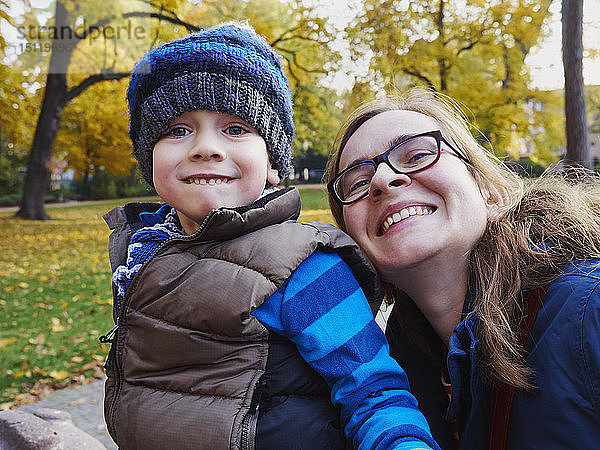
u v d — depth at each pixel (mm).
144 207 570
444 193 421
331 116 5281
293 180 5383
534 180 506
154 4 3215
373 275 435
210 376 377
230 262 397
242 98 449
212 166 445
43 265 3195
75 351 1782
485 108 4215
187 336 383
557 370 347
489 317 393
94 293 2568
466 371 420
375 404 355
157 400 383
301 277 397
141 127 484
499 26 4109
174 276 403
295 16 4352
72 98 4812
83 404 1381
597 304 344
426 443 328
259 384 378
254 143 463
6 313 2207
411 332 517
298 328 380
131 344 409
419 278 444
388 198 429
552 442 345
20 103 4570
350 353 374
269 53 504
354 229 458
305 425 371
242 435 358
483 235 437
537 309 383
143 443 376
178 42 473
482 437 417
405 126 461
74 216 5539
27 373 1574
